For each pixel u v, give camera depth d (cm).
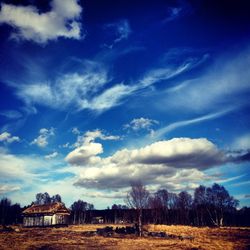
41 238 3241
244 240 3178
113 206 11300
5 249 2308
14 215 8675
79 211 9881
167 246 2611
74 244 2695
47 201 12588
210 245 2717
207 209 7800
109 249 2389
